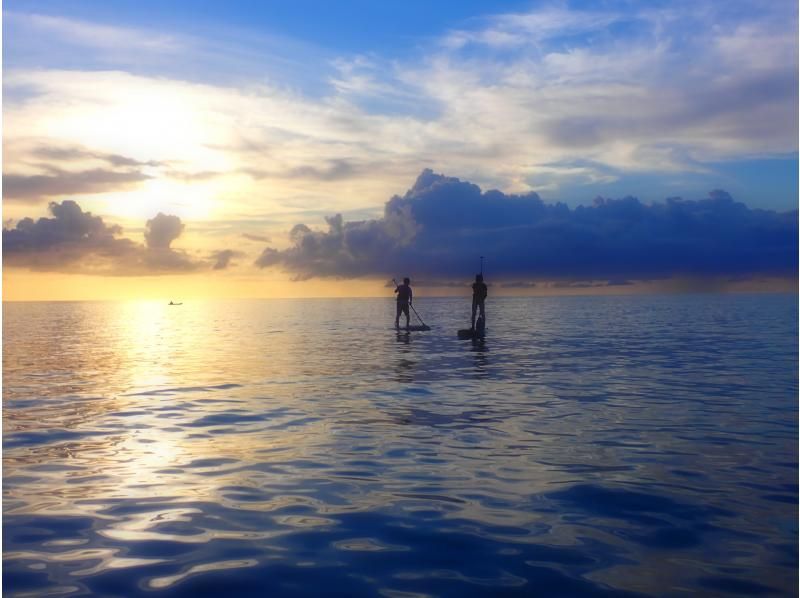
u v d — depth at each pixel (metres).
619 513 6.14
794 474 7.35
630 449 8.52
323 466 7.83
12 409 11.74
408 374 16.06
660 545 5.38
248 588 4.66
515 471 7.54
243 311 79.00
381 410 11.36
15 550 5.38
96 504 6.52
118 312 81.44
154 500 6.64
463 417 10.68
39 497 6.74
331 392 13.38
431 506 6.38
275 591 4.61
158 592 4.61
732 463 7.81
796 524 5.83
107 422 10.54
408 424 10.18
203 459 8.21
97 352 23.03
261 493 6.84
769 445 8.69
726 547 5.34
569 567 4.98
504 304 95.00
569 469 7.60
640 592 4.57
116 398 12.88
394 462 7.97
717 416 10.64
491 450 8.51
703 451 8.39
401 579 4.79
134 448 8.81
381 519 6.03
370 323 43.00
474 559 5.13
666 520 5.95
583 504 6.39
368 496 6.71
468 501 6.52
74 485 7.15
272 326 40.56
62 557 5.23
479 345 24.28
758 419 10.38
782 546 5.35
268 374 16.33
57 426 10.24
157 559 5.18
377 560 5.12
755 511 6.17
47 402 12.47
